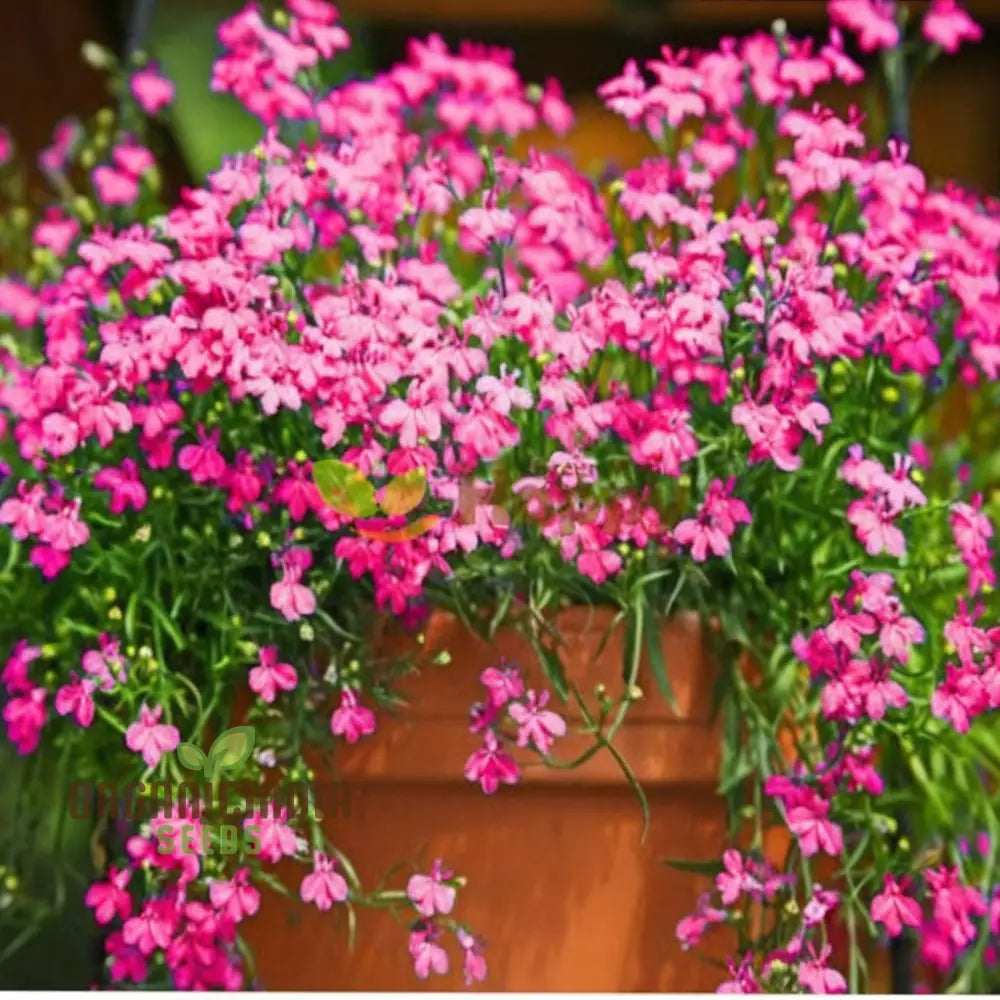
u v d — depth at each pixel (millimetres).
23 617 1056
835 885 1025
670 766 1009
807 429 955
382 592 956
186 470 1018
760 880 969
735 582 1028
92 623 1057
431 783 1015
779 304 980
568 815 1022
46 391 979
